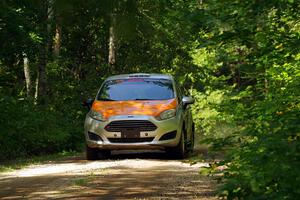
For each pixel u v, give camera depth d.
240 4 4.93
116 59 27.33
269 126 4.75
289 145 4.20
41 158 14.10
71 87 25.94
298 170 4.12
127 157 13.34
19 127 15.17
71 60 27.97
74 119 22.50
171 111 12.56
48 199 7.48
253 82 6.46
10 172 10.74
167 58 28.14
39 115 17.45
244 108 5.83
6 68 24.72
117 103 12.98
